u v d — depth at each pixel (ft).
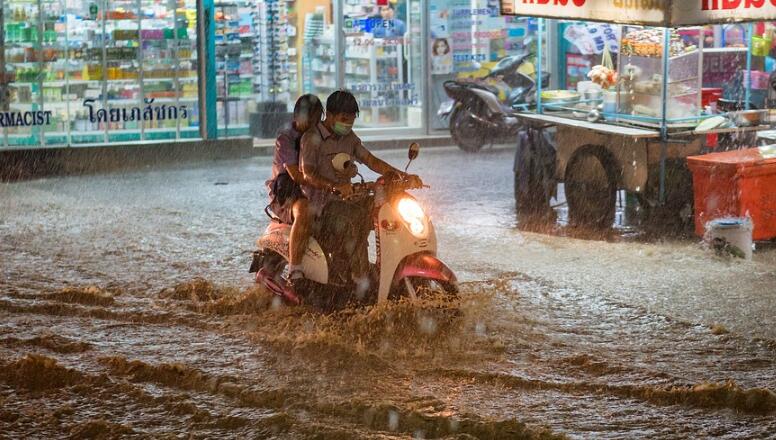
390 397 32.63
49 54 87.30
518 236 58.95
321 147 40.14
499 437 29.60
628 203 65.62
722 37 68.13
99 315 42.63
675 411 31.60
